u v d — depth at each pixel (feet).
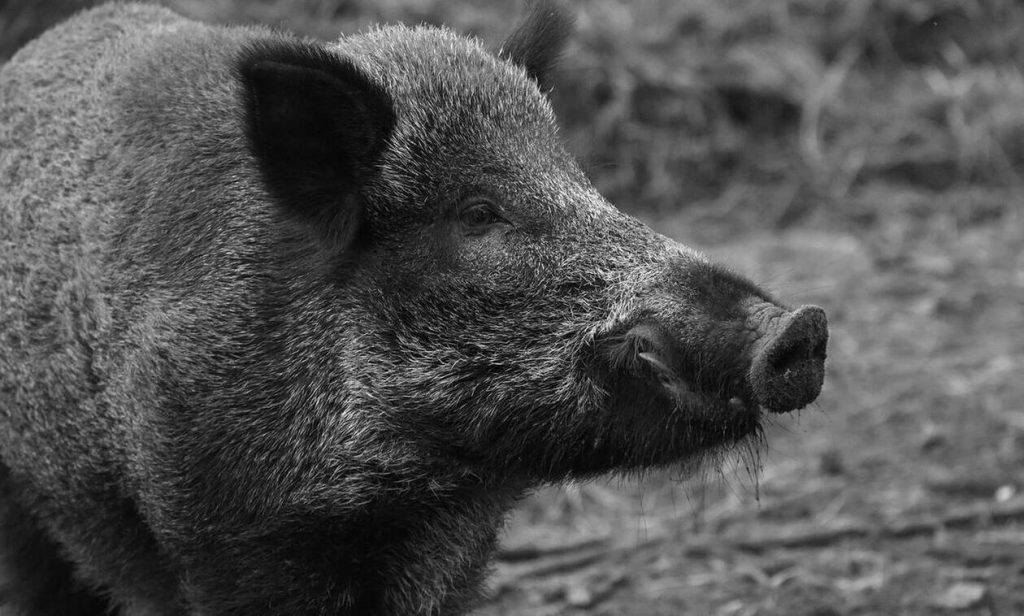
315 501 37.60
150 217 39.09
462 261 36.73
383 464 37.78
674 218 92.17
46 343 40.73
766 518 58.65
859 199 92.68
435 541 39.65
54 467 41.24
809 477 61.31
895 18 106.22
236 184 38.37
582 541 57.67
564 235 36.50
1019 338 71.97
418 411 37.37
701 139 97.09
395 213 37.09
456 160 37.17
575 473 37.47
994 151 94.89
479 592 42.98
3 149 43.93
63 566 44.32
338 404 37.45
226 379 37.29
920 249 85.51
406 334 37.17
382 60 38.81
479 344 36.76
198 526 37.91
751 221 91.50
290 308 37.37
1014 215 89.61
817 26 106.01
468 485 38.88
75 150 41.73
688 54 101.76
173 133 39.81
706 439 35.53
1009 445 61.21
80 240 40.40
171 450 37.65
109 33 45.21
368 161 37.06
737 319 34.30
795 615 50.11
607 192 93.91
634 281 35.83
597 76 97.30
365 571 38.88
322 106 36.47
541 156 37.45
